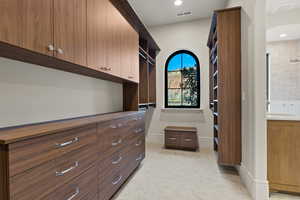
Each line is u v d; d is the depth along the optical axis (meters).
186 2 3.07
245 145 2.07
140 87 3.46
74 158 1.15
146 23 3.93
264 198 1.70
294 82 2.95
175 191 1.88
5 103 1.14
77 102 1.83
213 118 3.65
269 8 2.39
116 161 1.75
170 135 3.54
